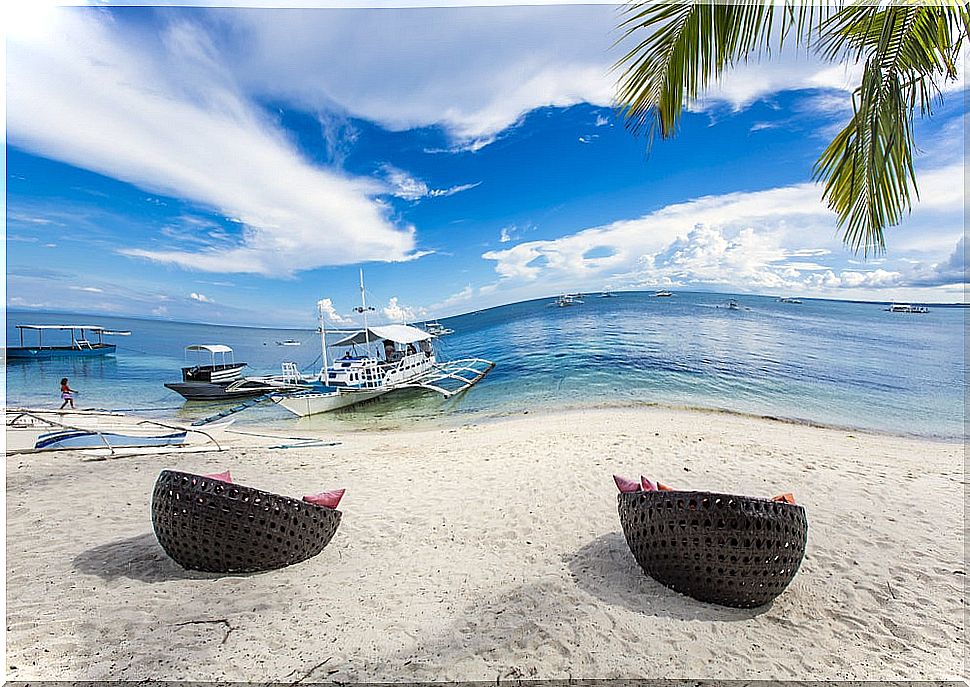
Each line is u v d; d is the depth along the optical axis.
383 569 3.24
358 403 13.97
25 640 2.38
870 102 2.89
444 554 3.49
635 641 2.38
